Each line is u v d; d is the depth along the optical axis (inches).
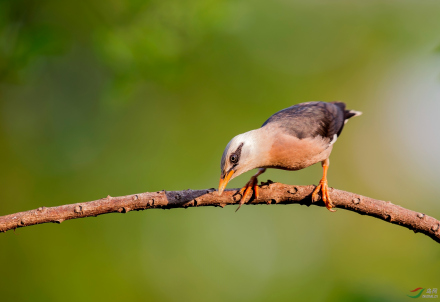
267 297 584.1
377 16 665.6
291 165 313.9
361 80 687.7
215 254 598.5
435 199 670.5
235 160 289.4
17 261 531.2
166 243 582.6
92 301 527.2
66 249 542.0
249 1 537.6
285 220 645.3
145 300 549.3
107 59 395.2
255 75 604.1
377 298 320.8
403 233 611.8
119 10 412.8
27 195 539.2
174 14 413.1
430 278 513.3
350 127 714.8
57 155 550.9
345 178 703.7
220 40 538.0
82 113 552.1
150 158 577.3
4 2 395.2
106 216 569.9
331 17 662.5
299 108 340.8
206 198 247.1
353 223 652.7
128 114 585.0
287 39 622.5
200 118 603.8
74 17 457.7
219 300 575.5
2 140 549.6
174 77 428.1
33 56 394.6
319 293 593.3
